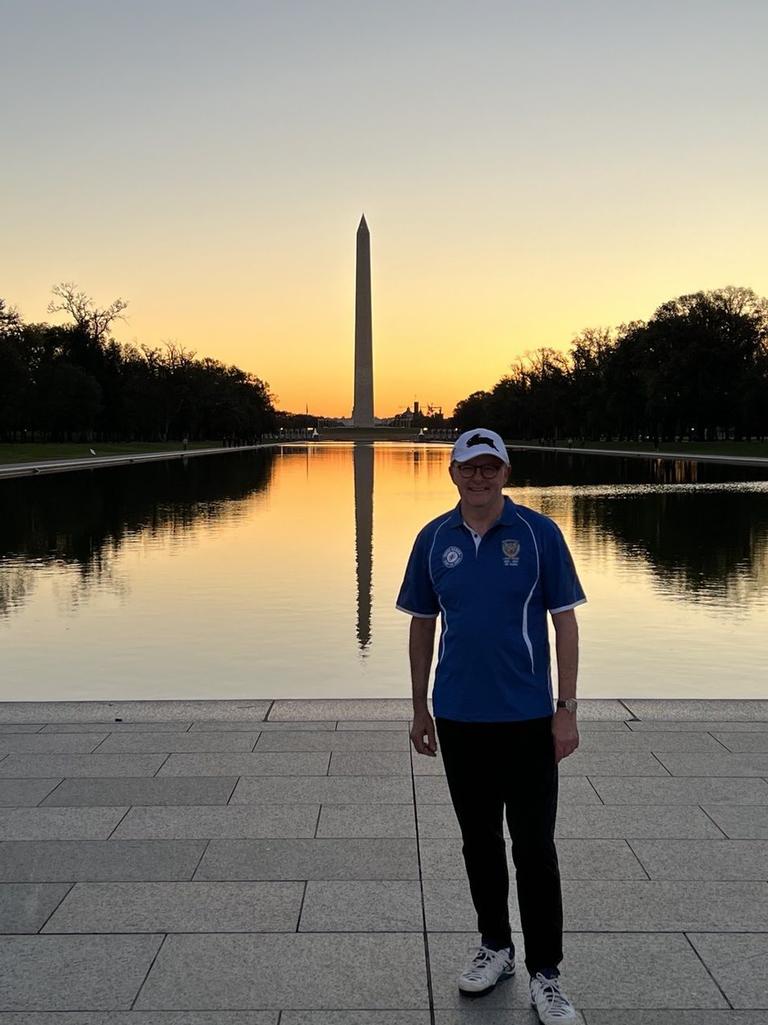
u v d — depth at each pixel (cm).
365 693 785
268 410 12862
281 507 2503
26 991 298
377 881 366
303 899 353
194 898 353
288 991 298
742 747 509
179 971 308
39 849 393
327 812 429
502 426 11581
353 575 1380
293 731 539
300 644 962
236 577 1363
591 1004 292
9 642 974
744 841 398
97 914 342
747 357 7350
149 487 3338
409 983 303
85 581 1337
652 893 356
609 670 863
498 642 297
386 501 2700
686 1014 287
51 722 558
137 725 552
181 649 941
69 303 8088
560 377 9800
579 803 437
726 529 1936
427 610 320
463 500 303
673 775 470
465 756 304
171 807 434
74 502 2673
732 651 930
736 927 333
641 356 7912
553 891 296
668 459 6234
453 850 391
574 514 2266
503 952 307
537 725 299
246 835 405
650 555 1572
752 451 6825
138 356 9544
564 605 303
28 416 7550
